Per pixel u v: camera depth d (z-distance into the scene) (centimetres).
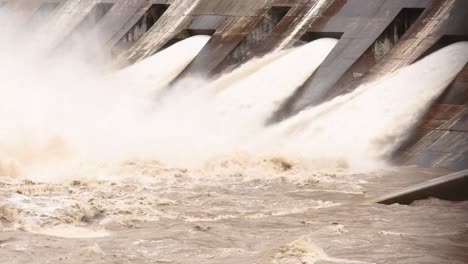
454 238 6400
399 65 11300
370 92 11088
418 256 5934
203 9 14288
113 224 6969
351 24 12431
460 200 7675
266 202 7838
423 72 11050
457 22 11406
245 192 8306
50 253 6131
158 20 14588
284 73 12306
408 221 6944
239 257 6025
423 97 10656
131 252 6159
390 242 6266
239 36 13475
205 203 7788
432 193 7706
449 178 7681
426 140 10044
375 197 7750
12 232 6644
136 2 15225
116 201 7688
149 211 7369
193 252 6162
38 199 7712
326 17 12744
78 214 7138
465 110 10231
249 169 9625
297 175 9175
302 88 11912
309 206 7650
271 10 13612
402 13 12194
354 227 6769
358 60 11894
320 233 6569
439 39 11356
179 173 9356
